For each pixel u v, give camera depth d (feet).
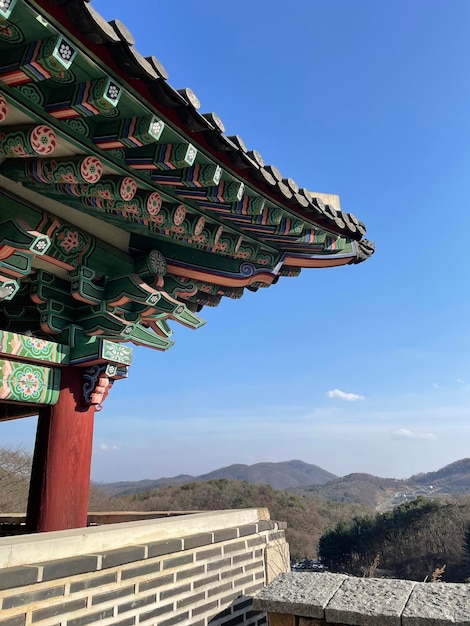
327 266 17.34
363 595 8.23
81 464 13.11
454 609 7.39
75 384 13.46
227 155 9.82
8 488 69.87
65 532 9.34
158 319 15.72
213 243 13.41
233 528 13.57
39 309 13.71
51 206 12.55
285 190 11.55
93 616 8.62
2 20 6.40
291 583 9.09
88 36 6.79
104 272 14.10
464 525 168.55
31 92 7.86
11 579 7.39
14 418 16.96
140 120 8.46
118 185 10.20
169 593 10.48
